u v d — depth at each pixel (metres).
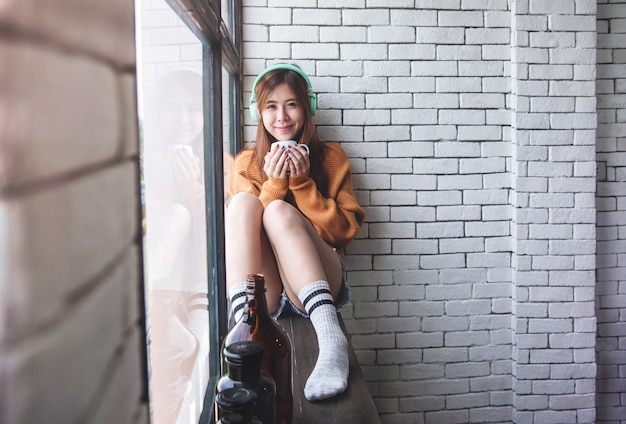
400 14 2.70
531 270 2.77
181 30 1.20
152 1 0.96
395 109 2.73
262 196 2.36
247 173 2.47
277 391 1.14
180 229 1.23
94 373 0.30
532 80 2.72
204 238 1.54
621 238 2.95
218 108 1.53
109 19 0.33
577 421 2.81
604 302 2.96
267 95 2.41
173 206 1.19
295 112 2.42
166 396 1.07
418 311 2.79
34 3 0.24
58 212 0.26
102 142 0.32
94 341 0.30
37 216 0.24
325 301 1.70
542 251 2.76
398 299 2.78
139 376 0.40
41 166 0.24
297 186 2.36
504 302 2.82
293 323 1.97
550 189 2.75
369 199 2.75
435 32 2.72
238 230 1.90
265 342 1.13
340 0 2.68
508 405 2.84
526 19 2.70
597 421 3.01
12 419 0.22
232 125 2.49
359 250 2.76
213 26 1.42
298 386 1.40
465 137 2.76
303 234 1.88
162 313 1.08
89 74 0.30
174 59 1.15
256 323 1.14
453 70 2.74
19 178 0.23
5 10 0.22
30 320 0.23
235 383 0.93
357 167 2.73
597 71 2.89
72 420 0.27
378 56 2.71
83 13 0.29
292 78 2.42
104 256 0.32
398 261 2.77
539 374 2.79
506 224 2.80
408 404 2.81
